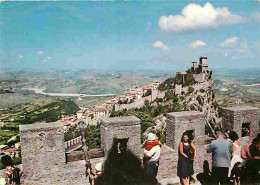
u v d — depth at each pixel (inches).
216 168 207.8
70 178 206.7
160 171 232.1
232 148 211.5
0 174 204.4
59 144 203.2
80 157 215.2
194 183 224.1
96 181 200.7
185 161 215.5
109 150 213.6
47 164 202.4
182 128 236.8
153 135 215.2
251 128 262.2
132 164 221.3
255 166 217.0
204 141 246.8
